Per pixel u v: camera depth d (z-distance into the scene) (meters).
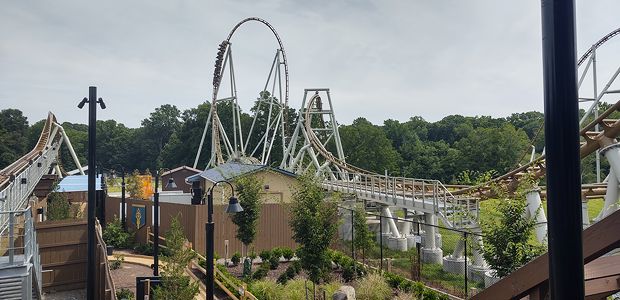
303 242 16.80
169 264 13.49
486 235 11.92
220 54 52.25
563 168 2.92
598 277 4.23
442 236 32.91
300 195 17.34
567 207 2.91
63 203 27.69
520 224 11.41
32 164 24.83
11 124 131.88
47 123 52.16
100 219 26.14
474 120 130.62
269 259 22.95
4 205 14.94
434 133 130.88
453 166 84.88
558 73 2.96
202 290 17.92
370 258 24.17
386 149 88.12
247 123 103.19
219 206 25.84
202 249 25.41
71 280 21.27
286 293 16.31
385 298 16.20
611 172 20.30
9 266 11.37
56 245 21.00
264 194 27.84
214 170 34.16
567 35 2.96
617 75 31.55
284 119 58.72
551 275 2.98
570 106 2.93
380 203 29.80
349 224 29.83
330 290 16.33
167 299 12.55
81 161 129.00
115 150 136.00
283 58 52.62
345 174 42.91
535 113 133.75
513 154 78.75
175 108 143.75
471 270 19.72
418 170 88.94
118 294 17.25
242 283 17.08
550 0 3.01
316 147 47.44
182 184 63.69
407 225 29.27
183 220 26.25
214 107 53.22
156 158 135.25
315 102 58.12
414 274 20.05
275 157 90.88
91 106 10.45
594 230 3.77
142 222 28.86
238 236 22.05
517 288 4.44
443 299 15.83
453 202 22.22
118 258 23.98
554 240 2.96
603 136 21.58
